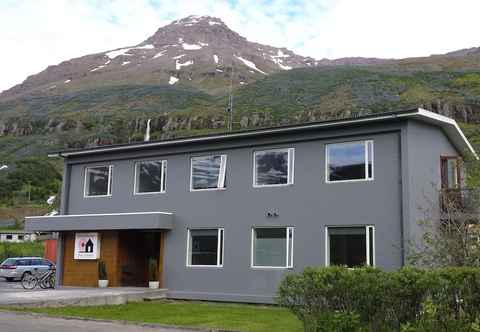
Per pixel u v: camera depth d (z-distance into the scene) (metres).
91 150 25.09
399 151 18.12
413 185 17.86
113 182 24.80
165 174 23.33
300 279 11.55
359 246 18.52
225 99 126.31
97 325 14.40
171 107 132.25
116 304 19.52
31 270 37.41
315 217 19.44
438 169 19.53
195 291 21.62
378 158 18.52
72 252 24.80
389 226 17.94
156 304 19.92
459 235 15.72
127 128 121.75
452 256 15.53
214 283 21.23
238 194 21.25
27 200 87.94
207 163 22.31
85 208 25.44
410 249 17.08
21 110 147.12
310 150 19.92
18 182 93.81
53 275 25.94
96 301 19.03
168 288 22.33
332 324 10.73
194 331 13.82
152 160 23.86
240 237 20.94
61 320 15.24
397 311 10.57
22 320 14.95
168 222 22.47
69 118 130.00
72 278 24.58
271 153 20.81
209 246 21.75
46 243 40.84
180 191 22.77
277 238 20.22
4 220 79.06
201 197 22.14
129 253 23.94
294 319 15.85
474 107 82.50
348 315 10.74
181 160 22.97
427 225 16.92
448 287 10.05
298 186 19.97
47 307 17.64
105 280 23.08
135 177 24.19
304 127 19.66
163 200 23.17
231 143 21.62
